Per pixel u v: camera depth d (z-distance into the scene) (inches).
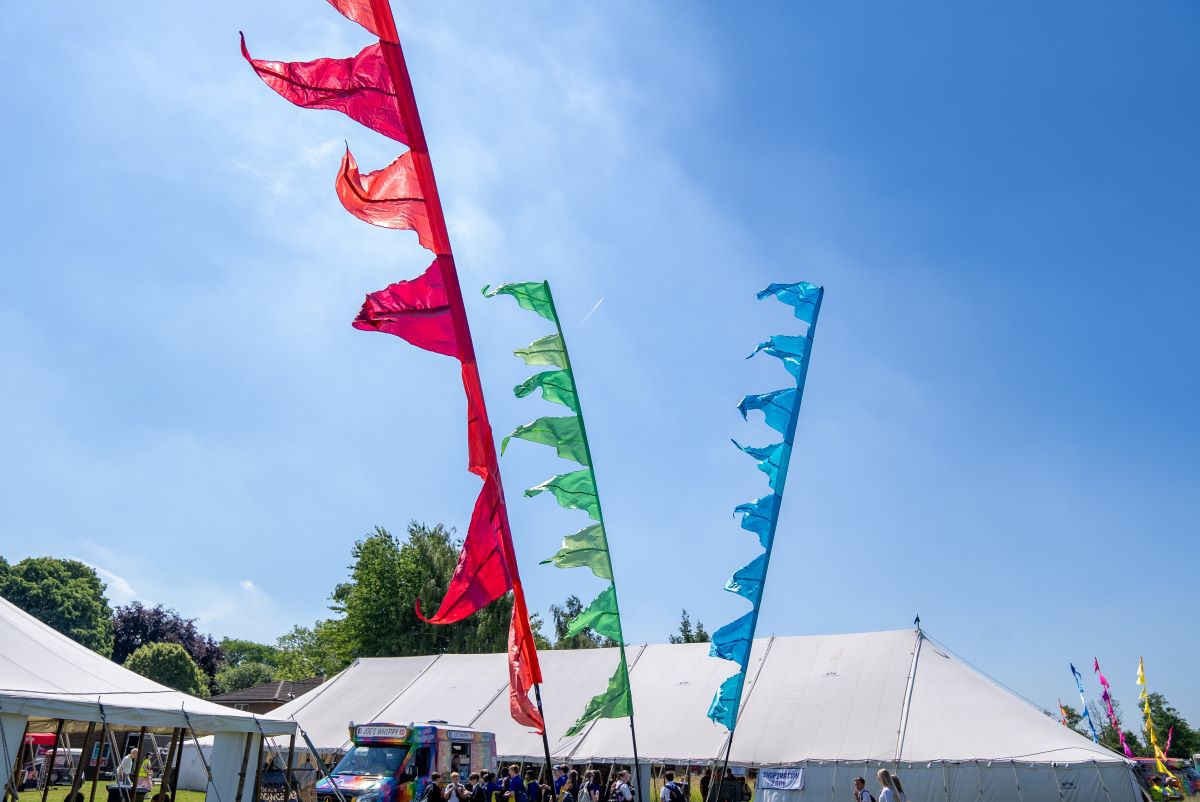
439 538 1974.7
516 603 439.8
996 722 770.2
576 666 1062.4
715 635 528.7
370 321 415.2
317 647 2714.1
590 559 501.7
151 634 2640.3
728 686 522.0
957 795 710.5
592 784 681.0
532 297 527.5
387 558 1927.9
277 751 655.1
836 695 850.8
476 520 428.1
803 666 920.9
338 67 398.9
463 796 589.9
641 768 839.7
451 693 1072.2
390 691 1121.4
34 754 1144.2
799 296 585.6
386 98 407.5
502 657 1139.9
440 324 422.0
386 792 624.1
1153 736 1316.4
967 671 858.8
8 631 546.9
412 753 663.1
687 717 883.4
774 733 820.0
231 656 3934.5
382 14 403.2
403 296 419.2
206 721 568.4
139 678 601.9
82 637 2770.7
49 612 2719.0
